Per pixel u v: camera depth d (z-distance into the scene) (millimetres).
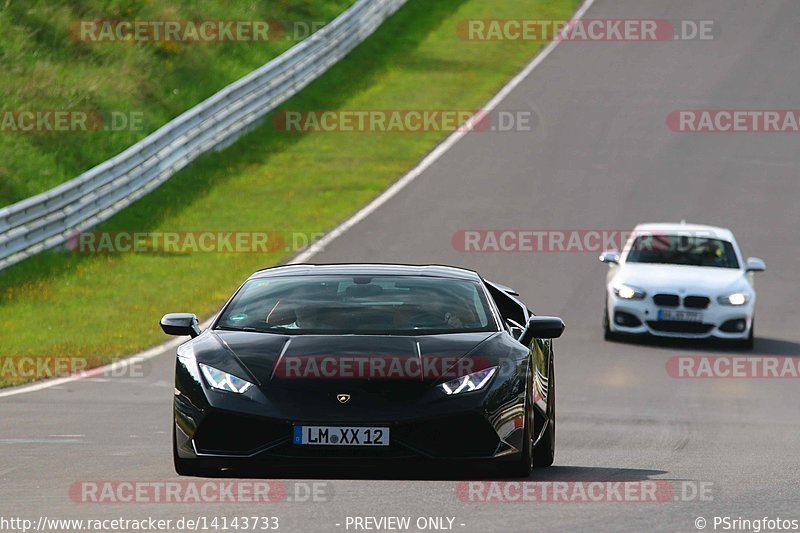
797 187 112188
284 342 28984
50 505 26266
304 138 128625
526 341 31109
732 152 123562
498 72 155625
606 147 124188
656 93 145750
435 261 87250
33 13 132500
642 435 41406
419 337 29344
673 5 187000
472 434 27516
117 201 98562
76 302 76750
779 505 26812
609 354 64125
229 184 112125
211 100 119062
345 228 97062
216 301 76438
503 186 110375
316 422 27000
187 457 28109
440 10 184500
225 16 156250
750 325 67250
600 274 85188
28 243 84438
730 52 164500
